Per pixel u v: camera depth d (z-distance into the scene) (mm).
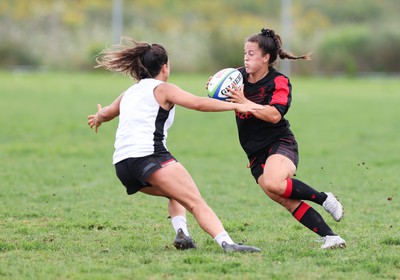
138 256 23094
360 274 21094
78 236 26656
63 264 21938
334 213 24188
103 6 197250
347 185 40000
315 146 56906
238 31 173625
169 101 23109
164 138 23328
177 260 22438
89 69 159000
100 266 21672
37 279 20344
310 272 21125
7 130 63281
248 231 28312
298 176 43125
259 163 24766
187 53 162250
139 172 22672
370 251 23969
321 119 76750
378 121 75500
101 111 25141
